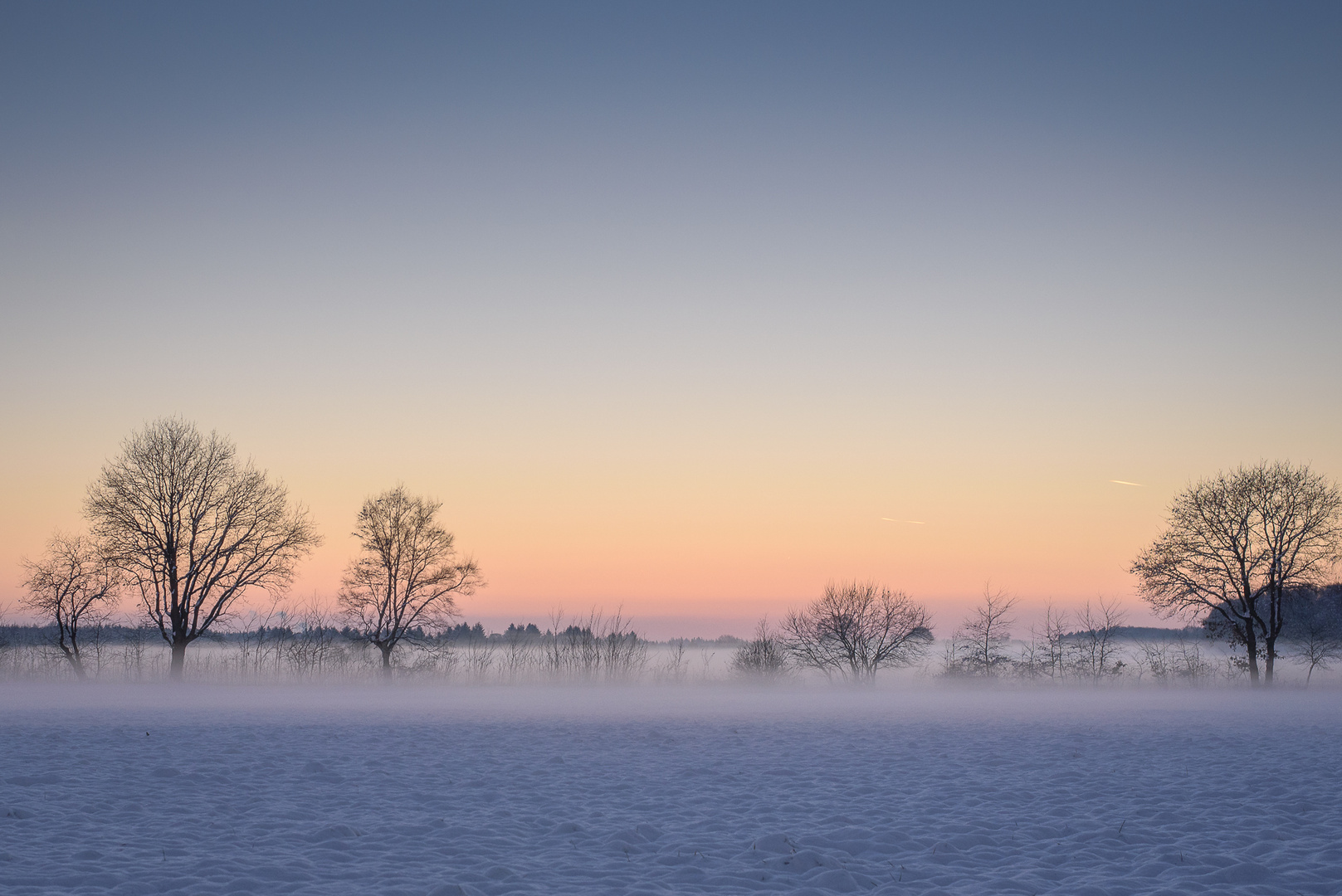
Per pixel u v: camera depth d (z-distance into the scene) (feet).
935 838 34.88
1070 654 155.43
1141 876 29.32
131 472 147.02
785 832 35.68
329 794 42.52
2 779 44.52
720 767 53.21
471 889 26.99
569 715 86.74
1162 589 160.76
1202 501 157.99
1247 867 29.50
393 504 165.07
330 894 26.32
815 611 160.35
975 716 89.51
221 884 27.17
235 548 149.69
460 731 70.59
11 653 145.89
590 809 40.09
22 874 27.71
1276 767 52.47
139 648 147.43
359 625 162.09
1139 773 50.49
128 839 32.81
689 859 31.42
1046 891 27.71
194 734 65.51
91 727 70.08
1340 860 30.86
